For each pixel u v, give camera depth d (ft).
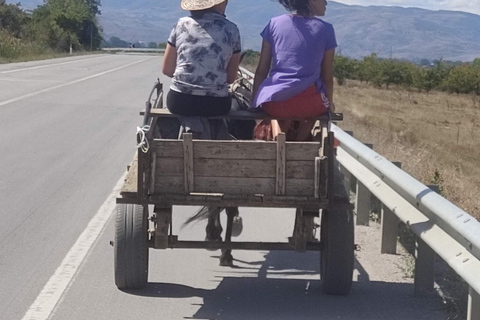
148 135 19.06
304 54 20.58
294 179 19.38
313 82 20.65
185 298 20.94
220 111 20.84
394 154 45.83
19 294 20.70
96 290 21.26
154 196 19.36
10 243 25.73
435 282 22.91
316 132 20.86
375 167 25.76
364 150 28.22
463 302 20.95
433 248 19.06
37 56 176.86
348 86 208.64
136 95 83.46
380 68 214.69
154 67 153.69
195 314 19.65
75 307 19.84
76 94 81.97
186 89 20.57
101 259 24.21
